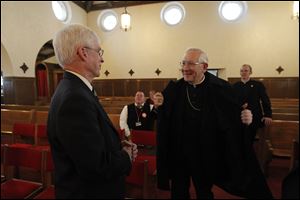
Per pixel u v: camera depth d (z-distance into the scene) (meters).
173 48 9.00
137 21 9.41
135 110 2.82
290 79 7.83
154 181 2.11
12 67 6.36
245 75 3.04
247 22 8.17
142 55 9.41
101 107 1.00
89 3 9.74
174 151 1.69
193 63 1.51
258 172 1.56
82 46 0.94
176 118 1.65
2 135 4.25
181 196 1.72
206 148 1.55
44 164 1.81
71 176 0.89
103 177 0.86
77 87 0.89
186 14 8.79
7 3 6.09
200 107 1.57
